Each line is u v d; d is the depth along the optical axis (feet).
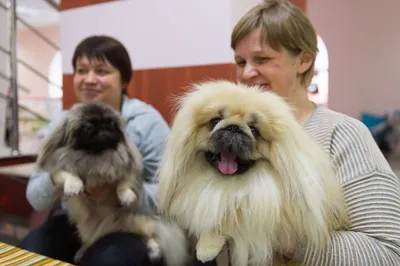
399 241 3.97
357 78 17.33
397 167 12.75
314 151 3.98
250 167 4.01
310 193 3.74
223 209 3.92
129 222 6.21
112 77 7.47
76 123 6.02
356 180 4.25
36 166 6.64
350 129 4.51
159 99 9.44
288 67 5.07
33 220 10.05
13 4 11.32
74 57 7.71
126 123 7.09
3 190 10.78
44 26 30.27
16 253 4.49
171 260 5.49
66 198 6.31
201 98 4.19
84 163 5.96
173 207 4.27
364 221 4.13
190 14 8.68
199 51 8.64
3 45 13.55
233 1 8.09
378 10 16.60
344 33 17.11
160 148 6.91
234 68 8.27
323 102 16.89
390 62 16.71
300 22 4.99
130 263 5.41
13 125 11.78
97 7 10.39
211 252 3.98
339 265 3.88
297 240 3.92
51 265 4.09
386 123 16.22
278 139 3.89
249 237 3.92
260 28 4.94
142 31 9.56
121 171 6.13
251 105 4.00
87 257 5.49
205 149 4.11
